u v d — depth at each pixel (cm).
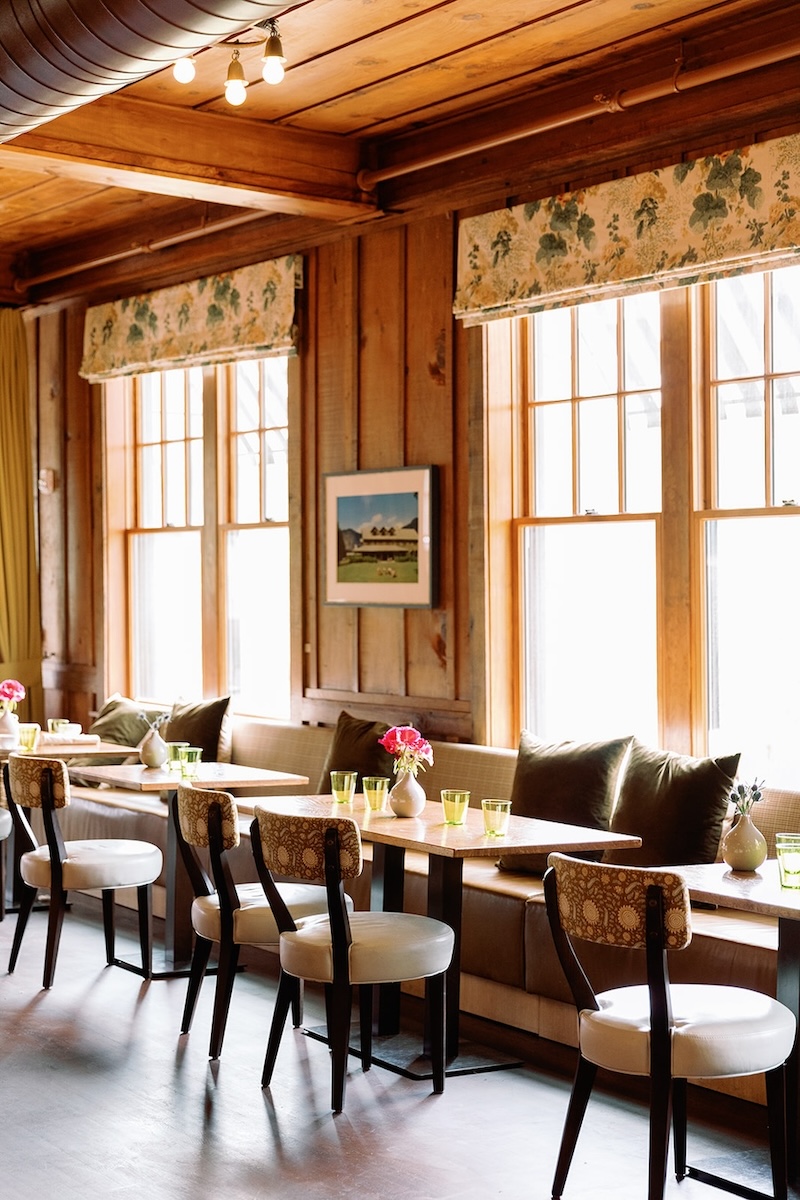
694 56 545
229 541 841
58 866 580
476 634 655
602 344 622
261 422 817
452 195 663
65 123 598
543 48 557
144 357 866
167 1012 548
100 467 922
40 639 969
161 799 750
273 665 812
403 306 696
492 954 518
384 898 519
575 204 603
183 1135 417
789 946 382
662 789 512
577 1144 412
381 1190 378
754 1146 410
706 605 579
